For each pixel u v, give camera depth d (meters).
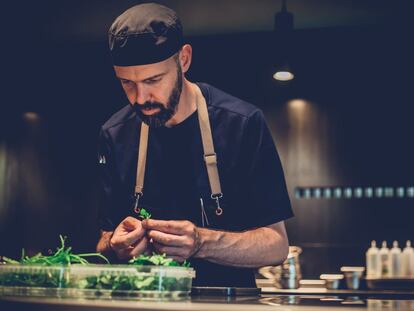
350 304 1.73
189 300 1.74
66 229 6.14
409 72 5.64
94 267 1.73
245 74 5.88
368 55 5.71
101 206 2.52
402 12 5.38
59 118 6.24
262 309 1.44
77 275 1.74
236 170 2.38
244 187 2.39
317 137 5.77
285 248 2.28
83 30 5.87
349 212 5.70
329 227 5.72
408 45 5.64
